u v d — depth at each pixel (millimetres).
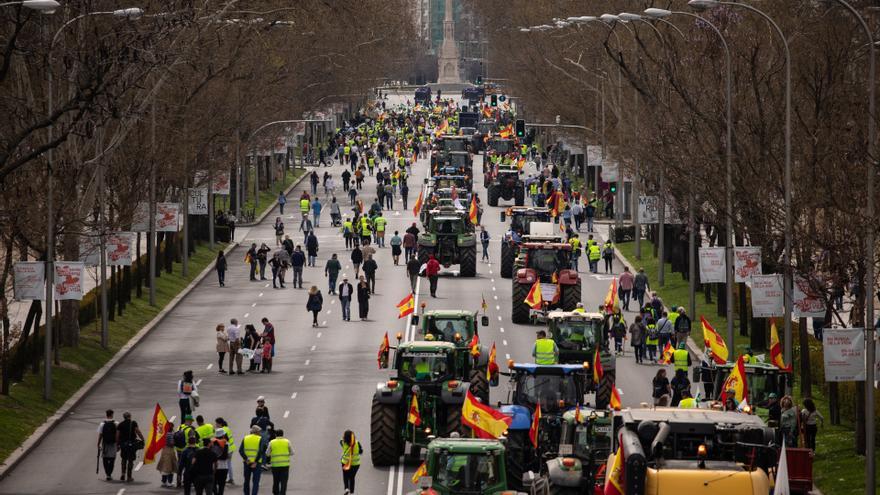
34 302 173000
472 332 155875
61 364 179375
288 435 146750
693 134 182875
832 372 121000
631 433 79375
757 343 187750
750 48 178250
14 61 168625
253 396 167000
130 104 183750
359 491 123625
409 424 130875
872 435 112125
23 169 163375
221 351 182125
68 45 166625
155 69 179625
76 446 145250
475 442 105375
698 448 78188
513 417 117375
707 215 183875
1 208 163750
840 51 159000
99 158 180750
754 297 151375
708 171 173125
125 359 192625
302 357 192375
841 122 148625
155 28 162875
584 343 155625
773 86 176500
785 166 145250
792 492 106750
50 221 162375
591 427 103938
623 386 170750
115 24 165125
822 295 140750
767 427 80375
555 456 109438
